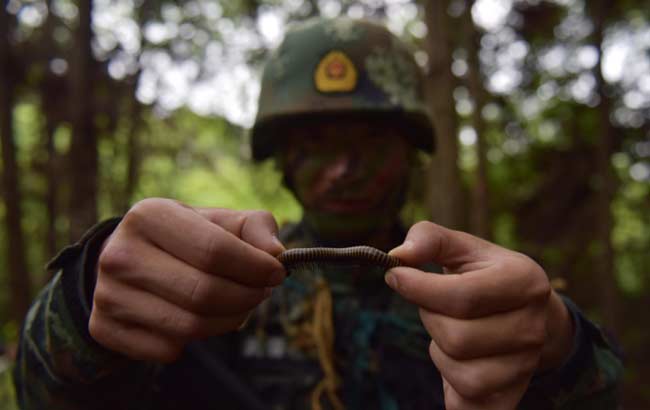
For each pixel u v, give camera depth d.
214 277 0.26
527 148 2.57
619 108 2.04
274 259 0.26
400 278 0.26
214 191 3.36
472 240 0.28
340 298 0.43
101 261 0.26
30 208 2.24
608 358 0.33
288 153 0.47
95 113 1.48
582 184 2.25
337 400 0.39
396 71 0.47
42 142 1.93
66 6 1.73
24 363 0.31
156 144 2.39
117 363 0.30
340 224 0.45
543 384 0.30
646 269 2.78
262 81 0.50
